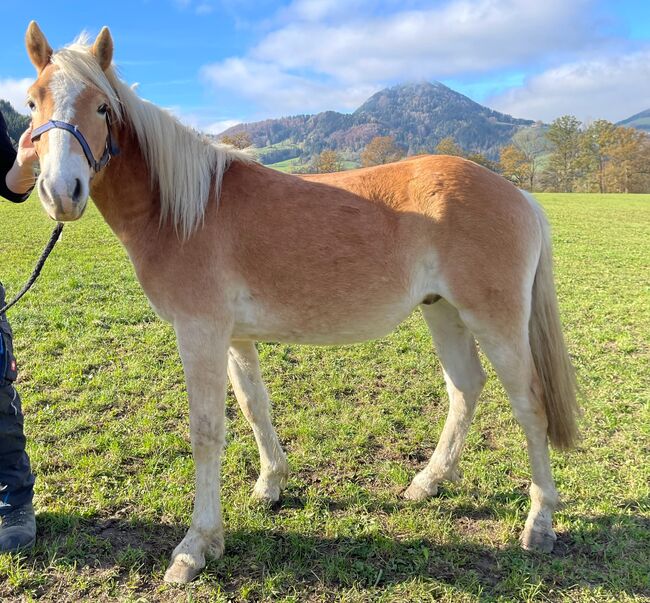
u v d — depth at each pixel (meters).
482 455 3.38
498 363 2.54
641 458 3.29
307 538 2.59
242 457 3.37
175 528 2.66
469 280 2.45
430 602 2.21
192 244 2.31
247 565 2.42
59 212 1.96
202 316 2.32
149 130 2.31
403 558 2.47
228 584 2.31
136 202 2.38
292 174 2.60
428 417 4.01
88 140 2.06
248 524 2.68
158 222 2.37
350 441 3.60
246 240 2.36
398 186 2.51
